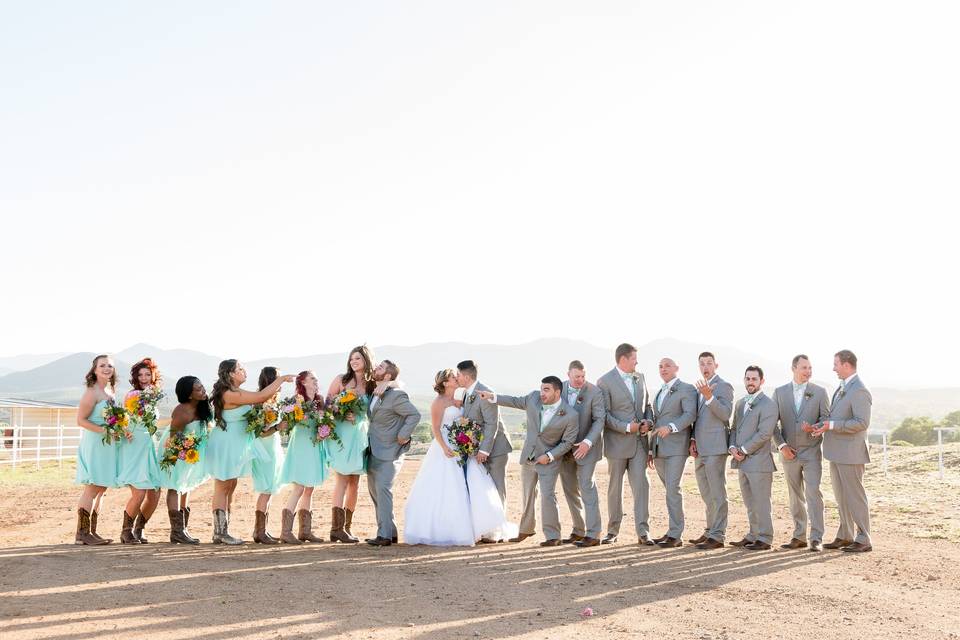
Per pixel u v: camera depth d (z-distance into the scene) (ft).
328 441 34.65
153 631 19.35
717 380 35.91
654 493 59.62
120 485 32.17
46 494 56.70
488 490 35.32
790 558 31.86
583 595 24.70
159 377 33.32
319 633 19.67
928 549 34.19
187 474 33.17
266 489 33.96
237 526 40.45
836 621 22.36
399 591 24.53
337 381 35.73
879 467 69.31
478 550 32.96
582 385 36.14
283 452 35.86
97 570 25.89
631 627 21.22
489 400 35.65
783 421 35.40
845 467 33.96
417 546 33.96
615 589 25.63
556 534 34.86
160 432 34.60
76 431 113.50
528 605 23.25
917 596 25.43
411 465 88.84
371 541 33.99
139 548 30.81
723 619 22.33
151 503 33.12
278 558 29.40
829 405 34.88
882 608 23.86
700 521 44.88
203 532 37.99
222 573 26.05
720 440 34.91
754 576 28.12
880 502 49.62
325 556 30.27
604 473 75.56
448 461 35.29
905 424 221.46
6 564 26.66
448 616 21.76
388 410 34.78
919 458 70.85
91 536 32.30
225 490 33.37
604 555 32.04
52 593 22.67
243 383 33.76
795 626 21.77
